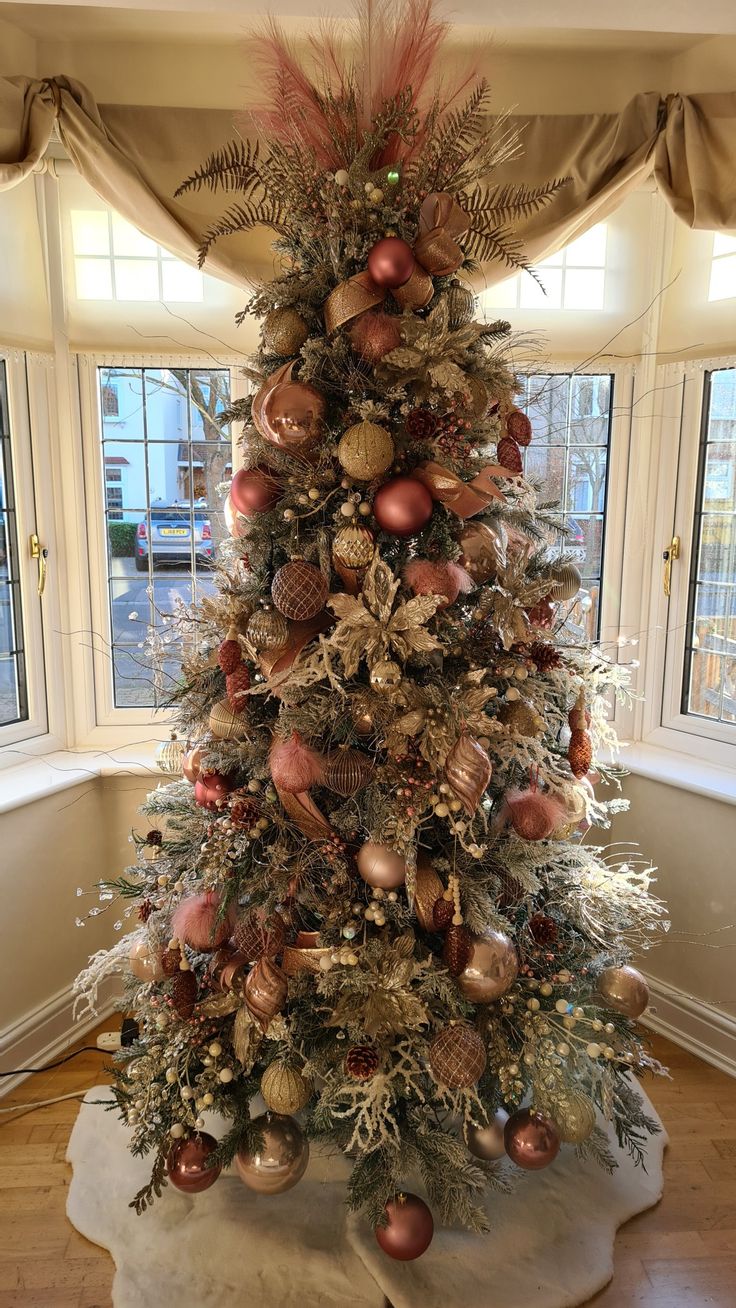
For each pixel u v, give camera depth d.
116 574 2.44
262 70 1.55
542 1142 1.53
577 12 1.77
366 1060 1.38
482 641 1.47
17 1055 2.09
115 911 2.37
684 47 2.15
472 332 1.38
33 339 2.19
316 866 1.50
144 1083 1.56
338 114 1.44
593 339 2.37
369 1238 1.61
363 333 1.37
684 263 2.24
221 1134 1.84
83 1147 1.87
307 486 1.42
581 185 2.07
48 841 2.16
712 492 2.31
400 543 1.47
